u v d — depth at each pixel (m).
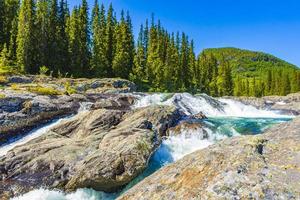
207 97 43.28
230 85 115.12
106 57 81.50
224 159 6.96
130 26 97.50
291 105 46.25
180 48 110.94
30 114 28.67
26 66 63.56
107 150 17.09
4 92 31.53
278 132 8.53
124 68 79.94
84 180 15.95
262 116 39.84
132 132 19.39
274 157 7.01
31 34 66.06
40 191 16.83
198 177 6.78
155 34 103.75
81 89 54.19
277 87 139.25
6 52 67.25
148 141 17.73
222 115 40.19
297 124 8.58
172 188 6.92
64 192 16.58
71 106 32.59
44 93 35.38
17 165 18.42
